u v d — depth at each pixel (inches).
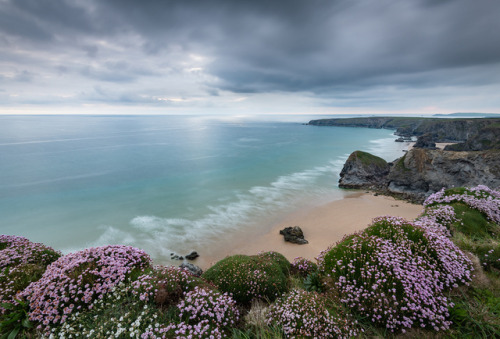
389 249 322.0
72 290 272.8
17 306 268.5
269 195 1893.5
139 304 277.1
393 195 1898.4
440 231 421.1
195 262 989.8
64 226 1384.1
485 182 1577.3
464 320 246.2
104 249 345.1
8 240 430.0
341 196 1873.8
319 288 344.2
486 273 321.4
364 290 281.9
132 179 2474.2
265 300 421.7
